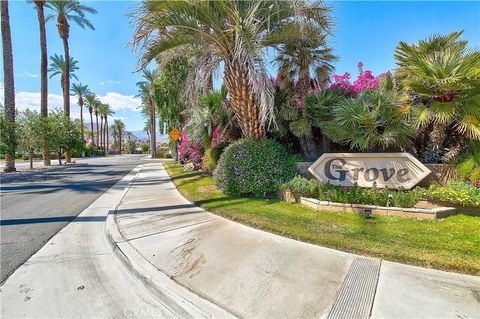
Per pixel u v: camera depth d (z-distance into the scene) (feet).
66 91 86.28
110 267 11.62
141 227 16.15
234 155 23.20
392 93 19.86
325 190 18.83
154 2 19.48
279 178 21.79
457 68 16.24
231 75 23.40
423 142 20.56
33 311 8.41
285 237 13.34
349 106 19.79
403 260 10.32
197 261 11.24
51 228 17.10
